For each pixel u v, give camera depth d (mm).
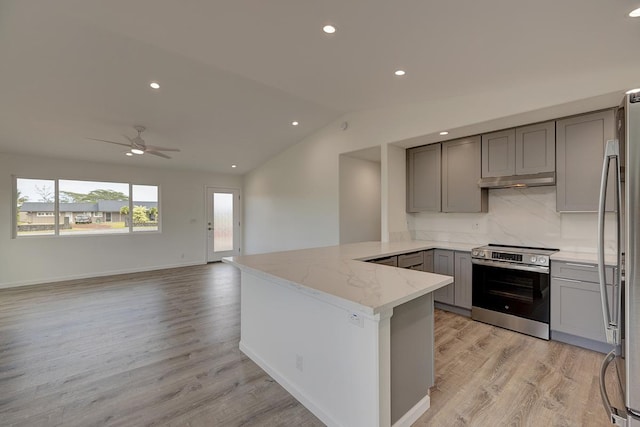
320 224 5254
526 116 2945
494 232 3781
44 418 1848
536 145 3137
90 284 5219
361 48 2350
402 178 4332
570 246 3205
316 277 1958
